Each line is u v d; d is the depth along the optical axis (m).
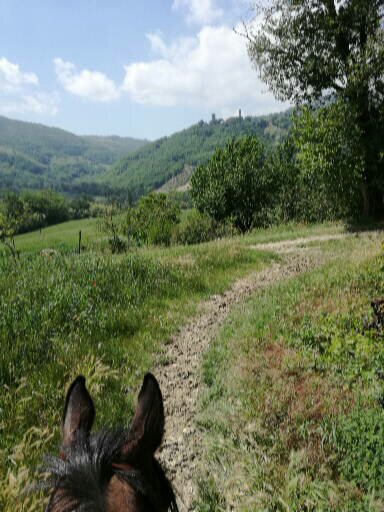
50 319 8.97
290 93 27.25
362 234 22.55
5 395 6.34
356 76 24.25
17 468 4.57
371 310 9.48
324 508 4.26
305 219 33.56
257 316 10.32
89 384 6.72
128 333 9.51
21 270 13.80
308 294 11.55
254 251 19.33
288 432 5.57
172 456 5.59
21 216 34.69
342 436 5.27
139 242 33.66
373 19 25.06
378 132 25.36
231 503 4.58
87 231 96.50
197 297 12.65
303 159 26.28
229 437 5.62
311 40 25.88
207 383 7.52
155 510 1.49
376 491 4.46
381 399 6.09
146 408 1.76
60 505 1.33
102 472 1.43
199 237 32.91
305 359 7.62
